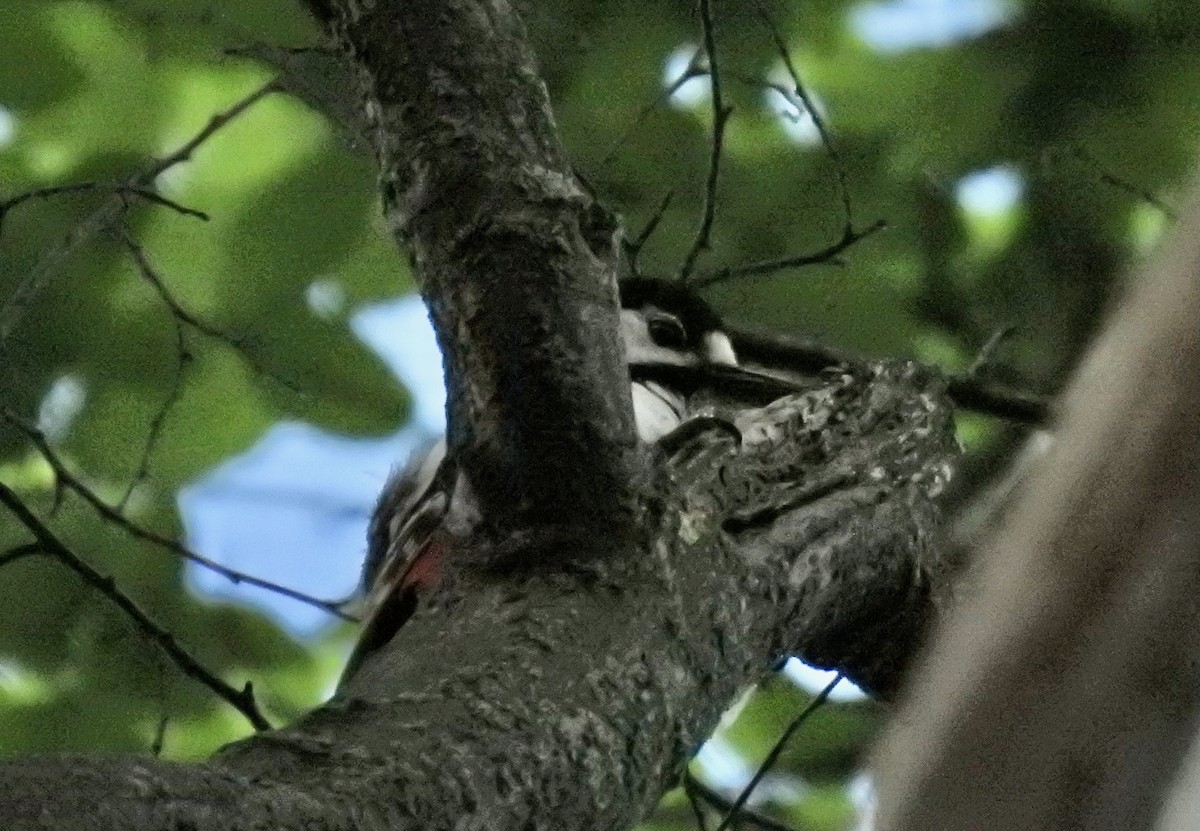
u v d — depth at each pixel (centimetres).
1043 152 898
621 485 418
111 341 793
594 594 407
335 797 300
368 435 825
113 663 757
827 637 516
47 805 245
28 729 745
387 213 433
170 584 779
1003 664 140
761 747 801
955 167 913
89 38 833
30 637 756
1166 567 140
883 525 526
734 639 430
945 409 612
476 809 328
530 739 351
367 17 429
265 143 841
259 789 286
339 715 342
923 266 909
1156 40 883
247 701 617
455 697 357
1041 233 891
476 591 412
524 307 409
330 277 827
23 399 776
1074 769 135
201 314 812
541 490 416
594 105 869
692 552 438
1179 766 135
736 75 793
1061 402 179
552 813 347
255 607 792
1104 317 163
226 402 803
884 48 921
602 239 425
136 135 835
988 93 901
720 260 888
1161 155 881
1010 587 144
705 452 513
